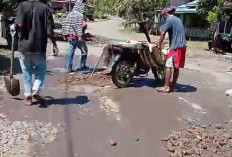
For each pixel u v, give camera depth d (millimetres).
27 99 4672
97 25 29641
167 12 5723
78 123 4172
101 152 3461
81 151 3451
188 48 14430
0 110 4422
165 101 5316
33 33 4406
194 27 21359
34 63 4574
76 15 6781
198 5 15898
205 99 5629
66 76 6539
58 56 8992
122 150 3537
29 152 3355
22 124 4016
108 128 4082
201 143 3809
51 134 3795
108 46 5852
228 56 12484
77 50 10188
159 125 4297
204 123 4488
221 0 14570
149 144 3719
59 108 4652
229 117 4793
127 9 22234
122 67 5836
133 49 5859
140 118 4496
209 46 14039
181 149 3619
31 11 4387
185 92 5988
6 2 9359
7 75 6176
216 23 14219
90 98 5203
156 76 6387
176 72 5871
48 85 5805
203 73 8133
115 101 5137
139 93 5641
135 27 23547
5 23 10086
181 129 4211
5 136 3672
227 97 5848
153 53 6035
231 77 7809
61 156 3318
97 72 6859
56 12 31812
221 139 3936
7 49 9188
